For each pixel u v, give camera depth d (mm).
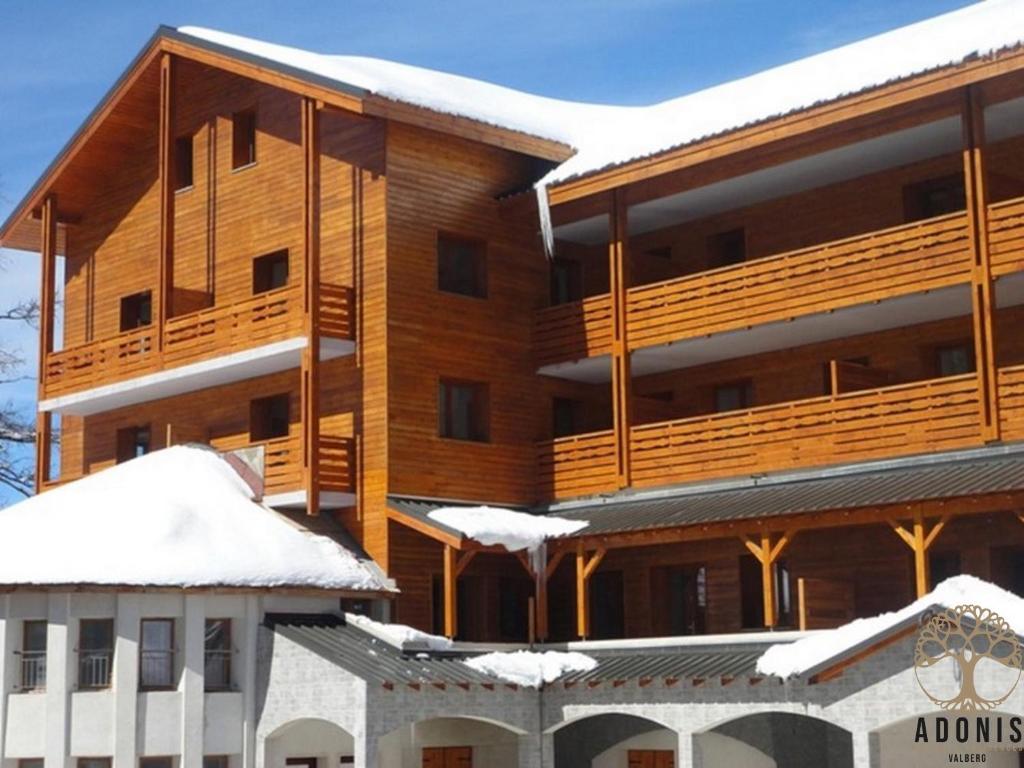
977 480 27109
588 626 34719
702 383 36281
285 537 32219
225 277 37688
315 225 33656
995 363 28531
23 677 29641
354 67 36438
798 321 32281
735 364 35750
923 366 32594
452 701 28750
